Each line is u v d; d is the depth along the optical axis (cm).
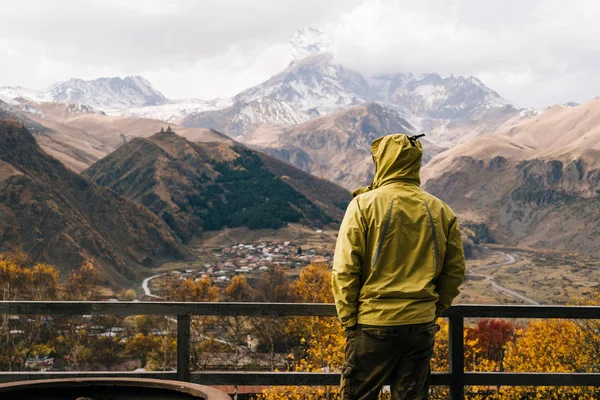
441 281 336
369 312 315
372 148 350
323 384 427
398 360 319
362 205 322
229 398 219
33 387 240
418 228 318
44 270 9125
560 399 1074
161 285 14825
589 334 1738
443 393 789
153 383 243
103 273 15262
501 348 1903
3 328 1961
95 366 2627
